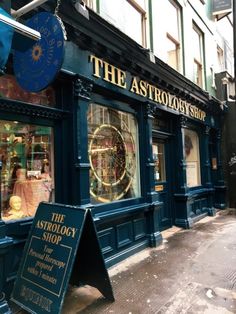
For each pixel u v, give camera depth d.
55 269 3.17
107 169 5.41
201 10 9.99
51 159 4.42
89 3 5.04
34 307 3.15
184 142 8.11
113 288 4.06
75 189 4.43
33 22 3.32
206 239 6.53
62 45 2.99
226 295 3.82
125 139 5.95
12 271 3.63
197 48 9.74
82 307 3.55
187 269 4.73
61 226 3.35
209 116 10.09
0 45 2.62
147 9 6.71
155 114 6.98
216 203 10.84
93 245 3.49
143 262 5.10
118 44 5.10
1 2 3.29
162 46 7.22
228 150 11.06
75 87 4.44
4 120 3.83
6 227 3.61
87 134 4.62
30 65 3.30
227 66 12.77
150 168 6.19
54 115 4.32
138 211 5.70
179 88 7.52
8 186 3.91
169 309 3.48
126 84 5.59
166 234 7.05
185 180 7.90
